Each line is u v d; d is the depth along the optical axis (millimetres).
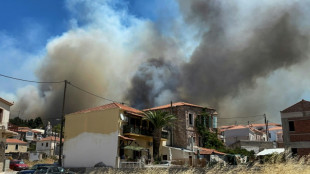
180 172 17172
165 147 44219
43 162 54875
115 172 24406
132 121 40125
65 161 40094
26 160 58031
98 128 38125
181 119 49312
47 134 107875
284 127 34844
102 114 38312
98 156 36812
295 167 11641
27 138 95125
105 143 36688
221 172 14727
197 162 33250
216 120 53188
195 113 50906
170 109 51000
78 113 41219
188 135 48188
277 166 12102
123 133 37406
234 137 75625
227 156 42375
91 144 38125
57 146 70875
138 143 39500
